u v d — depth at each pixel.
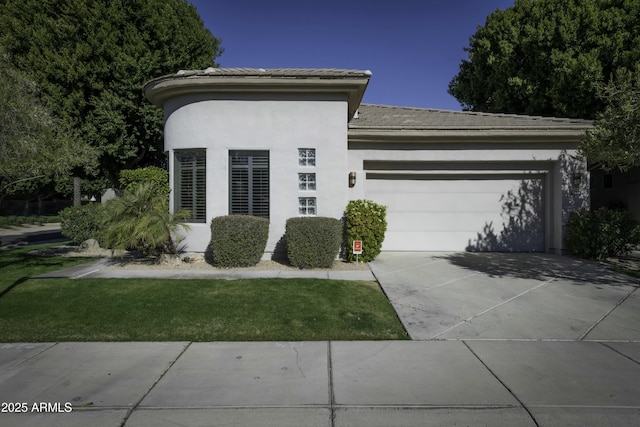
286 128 9.89
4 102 7.53
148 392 3.59
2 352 4.48
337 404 3.38
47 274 8.21
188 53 19.11
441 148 11.30
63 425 3.08
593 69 14.55
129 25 17.45
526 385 3.72
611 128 7.90
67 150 9.03
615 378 3.86
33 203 39.31
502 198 11.80
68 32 16.88
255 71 11.12
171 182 10.35
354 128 10.84
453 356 4.40
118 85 17.25
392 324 5.42
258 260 9.20
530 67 17.27
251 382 3.78
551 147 11.20
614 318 5.68
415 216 11.83
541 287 7.41
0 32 16.33
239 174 9.99
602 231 10.10
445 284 7.59
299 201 9.95
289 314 5.71
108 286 7.15
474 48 20.02
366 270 8.84
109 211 9.09
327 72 10.34
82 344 4.71
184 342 4.78
